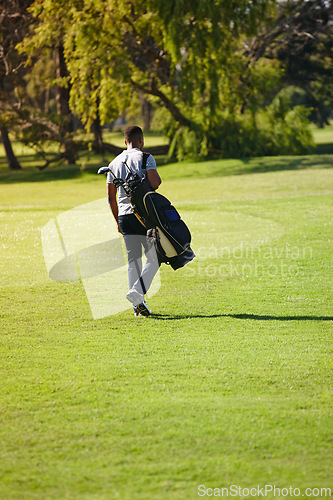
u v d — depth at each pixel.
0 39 85.56
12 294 17.14
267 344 12.52
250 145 87.25
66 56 80.31
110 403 9.55
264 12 75.19
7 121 87.75
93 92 79.56
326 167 67.75
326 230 27.33
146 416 9.04
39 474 7.46
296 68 113.62
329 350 12.12
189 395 9.84
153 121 94.44
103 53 76.38
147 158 14.55
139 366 11.25
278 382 10.41
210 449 8.02
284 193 47.09
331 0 94.00
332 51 110.38
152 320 14.51
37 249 23.81
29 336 13.28
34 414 9.17
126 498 6.92
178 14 72.31
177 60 73.94
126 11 76.06
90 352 12.13
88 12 78.31
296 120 91.00
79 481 7.29
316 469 7.51
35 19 84.62
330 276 18.86
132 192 14.22
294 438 8.29
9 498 6.92
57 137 90.25
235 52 88.38
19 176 91.50
